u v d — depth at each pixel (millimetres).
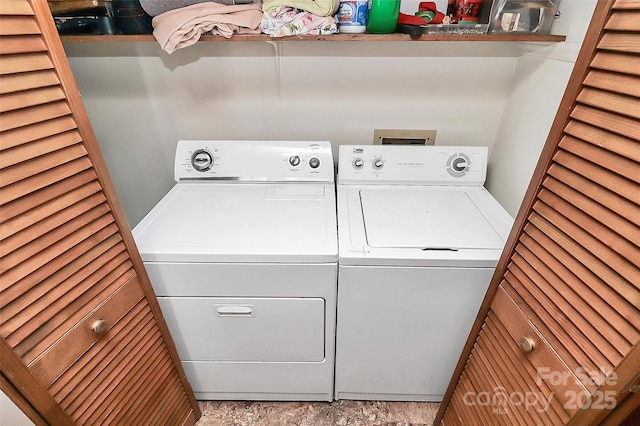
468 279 1165
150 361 1147
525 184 1409
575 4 1149
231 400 1596
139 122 1760
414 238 1216
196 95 1691
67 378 844
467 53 1552
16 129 675
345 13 1296
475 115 1682
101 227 899
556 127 771
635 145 601
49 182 749
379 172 1558
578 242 729
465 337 1301
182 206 1413
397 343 1341
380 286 1192
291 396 1563
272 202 1438
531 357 875
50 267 774
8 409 729
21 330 726
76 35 1294
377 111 1704
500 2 1235
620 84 618
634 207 612
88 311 884
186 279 1191
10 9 636
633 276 612
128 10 1288
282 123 1753
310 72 1621
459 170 1555
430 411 1558
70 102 778
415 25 1305
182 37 1260
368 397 1572
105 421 975
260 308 1257
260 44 1562
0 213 666
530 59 1420
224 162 1580
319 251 1146
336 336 1340
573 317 746
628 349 620
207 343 1357
